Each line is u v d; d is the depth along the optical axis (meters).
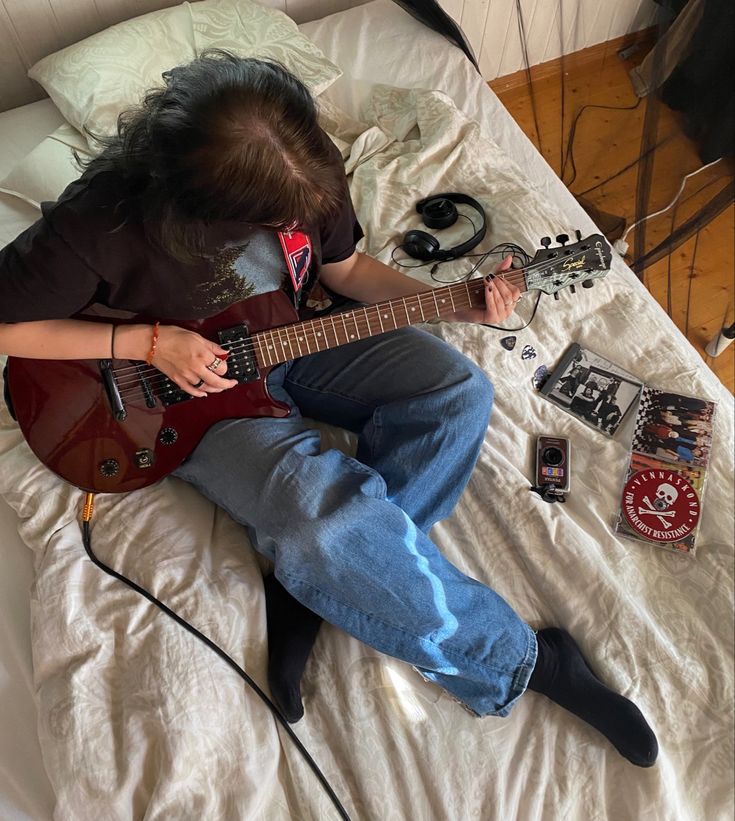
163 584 0.98
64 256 0.82
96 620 0.94
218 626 0.96
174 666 0.91
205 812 0.83
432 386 1.07
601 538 1.12
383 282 1.12
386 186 1.46
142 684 0.90
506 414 1.24
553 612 1.06
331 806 0.88
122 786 0.83
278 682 0.93
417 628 0.92
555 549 1.08
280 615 1.02
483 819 0.89
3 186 1.35
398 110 1.59
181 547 1.02
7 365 0.96
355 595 0.92
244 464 0.98
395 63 1.70
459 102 1.66
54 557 0.98
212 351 0.94
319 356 1.13
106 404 0.98
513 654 0.96
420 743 0.93
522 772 0.93
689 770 0.96
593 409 1.25
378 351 1.11
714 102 1.19
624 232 1.55
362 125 1.58
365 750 0.92
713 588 1.08
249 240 0.88
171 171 0.70
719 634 1.05
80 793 0.82
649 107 1.30
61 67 1.41
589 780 0.93
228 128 0.68
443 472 1.06
